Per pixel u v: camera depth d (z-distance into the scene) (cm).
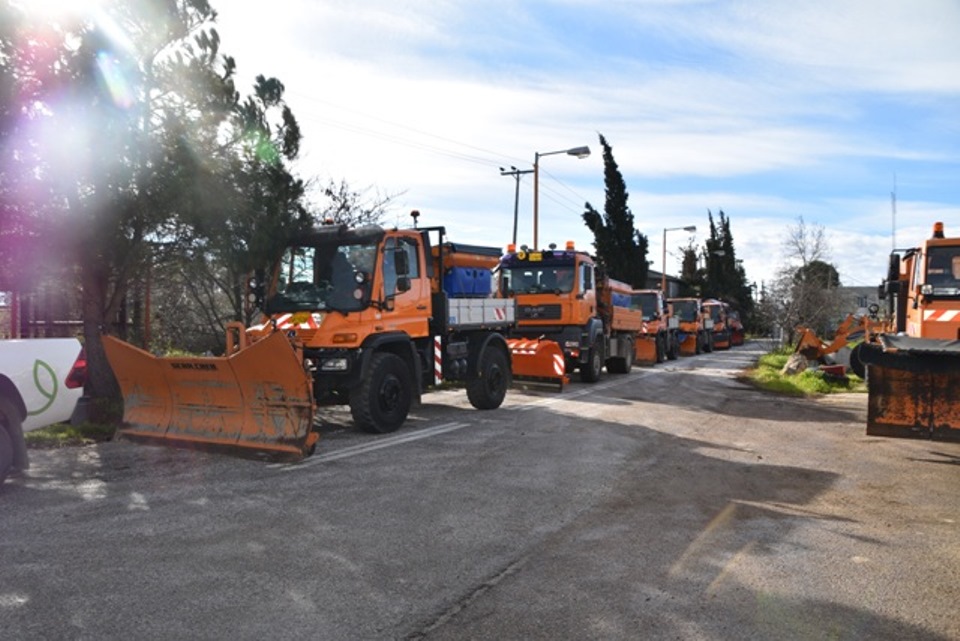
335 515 572
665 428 1015
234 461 769
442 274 1148
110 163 920
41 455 802
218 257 1123
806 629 375
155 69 981
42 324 1341
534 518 569
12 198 906
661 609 398
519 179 2861
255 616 387
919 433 816
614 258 3900
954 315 1034
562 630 373
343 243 973
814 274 3061
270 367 761
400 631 371
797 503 620
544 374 1505
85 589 421
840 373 1662
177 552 485
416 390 1012
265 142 1099
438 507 597
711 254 6059
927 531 542
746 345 4872
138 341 1502
